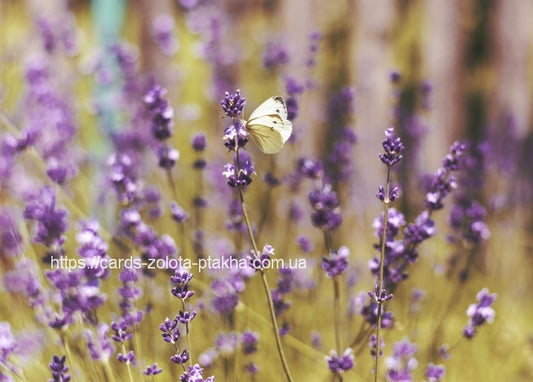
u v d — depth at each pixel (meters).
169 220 6.21
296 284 5.79
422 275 6.68
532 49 7.89
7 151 5.31
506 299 6.99
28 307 5.03
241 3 8.46
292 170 6.06
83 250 3.88
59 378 3.61
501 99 7.95
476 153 6.87
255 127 4.24
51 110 6.79
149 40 8.38
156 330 5.16
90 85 8.16
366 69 7.96
